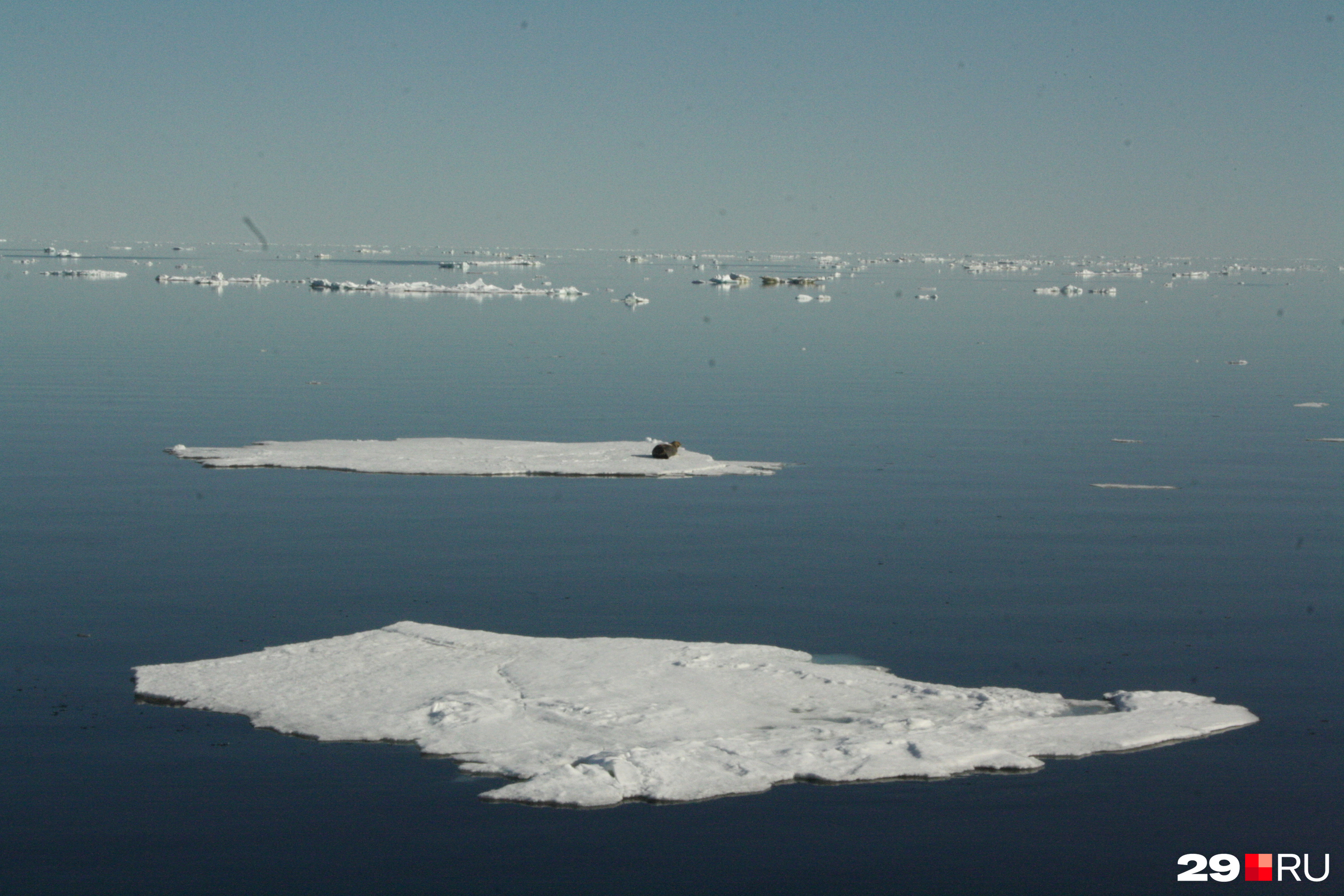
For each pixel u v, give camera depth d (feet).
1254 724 103.60
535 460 216.33
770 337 513.45
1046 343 500.33
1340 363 423.64
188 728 100.07
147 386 320.70
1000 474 213.25
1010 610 134.21
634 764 91.40
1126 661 118.83
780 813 87.56
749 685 107.55
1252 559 157.07
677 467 211.61
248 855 82.79
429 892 79.05
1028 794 90.79
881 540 164.45
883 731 98.58
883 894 79.61
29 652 118.21
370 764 93.91
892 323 606.55
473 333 510.17
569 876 81.10
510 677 108.58
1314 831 87.10
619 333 522.06
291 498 186.80
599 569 148.77
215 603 134.21
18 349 409.69
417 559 152.76
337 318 579.48
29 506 179.83
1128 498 194.59
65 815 87.40
